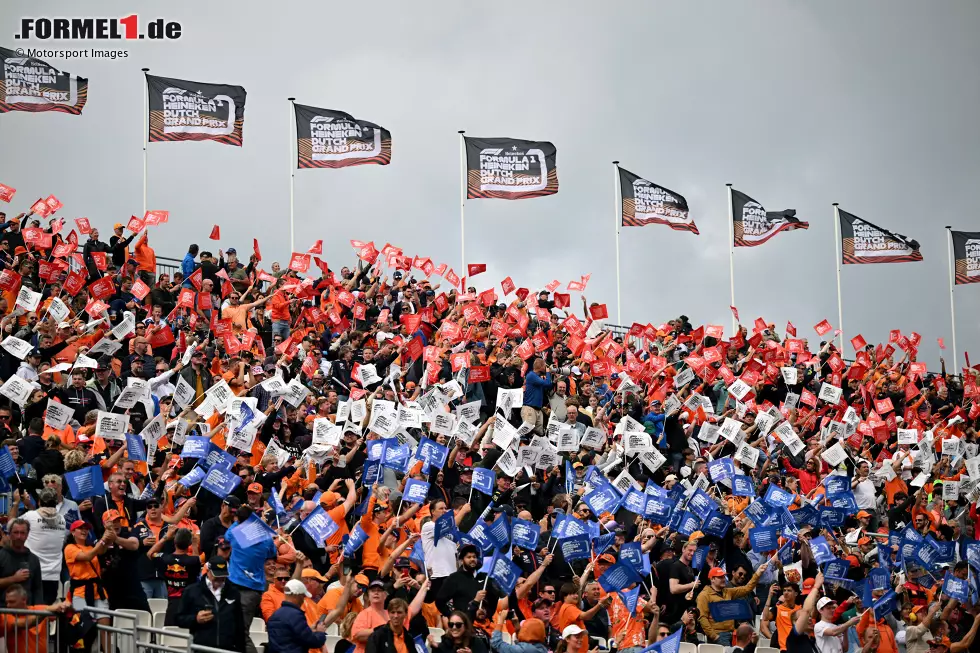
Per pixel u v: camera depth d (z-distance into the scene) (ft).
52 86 122.31
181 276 112.98
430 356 96.27
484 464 78.95
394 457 72.02
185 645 53.72
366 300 117.70
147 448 75.56
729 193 158.61
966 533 103.40
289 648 52.16
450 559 66.54
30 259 103.24
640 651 62.75
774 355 123.75
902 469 107.04
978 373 146.00
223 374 85.71
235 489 69.36
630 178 150.92
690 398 104.94
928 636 78.38
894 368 137.69
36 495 63.87
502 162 142.31
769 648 70.54
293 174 135.54
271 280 111.34
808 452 99.40
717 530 74.02
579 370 114.93
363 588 61.57
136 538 60.29
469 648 56.95
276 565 58.75
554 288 130.52
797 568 75.72
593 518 74.95
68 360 86.17
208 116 128.57
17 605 52.95
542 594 63.52
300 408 83.35
